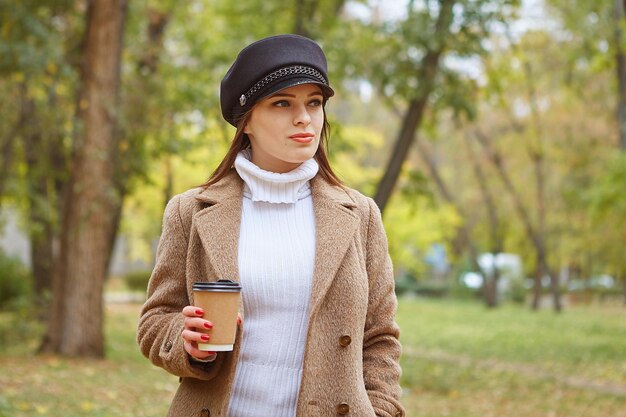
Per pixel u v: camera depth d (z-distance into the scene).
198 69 15.45
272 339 2.37
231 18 14.82
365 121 35.69
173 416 2.41
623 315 32.41
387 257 2.55
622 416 10.01
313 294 2.34
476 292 44.19
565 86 25.59
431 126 12.94
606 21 17.42
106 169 12.66
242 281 2.38
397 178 12.47
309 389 2.31
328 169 2.59
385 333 2.50
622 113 19.09
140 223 29.95
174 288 2.48
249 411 2.36
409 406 10.51
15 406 7.84
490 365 15.62
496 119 32.00
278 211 2.48
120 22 12.66
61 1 12.31
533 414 10.14
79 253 12.62
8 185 16.06
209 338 2.16
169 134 14.83
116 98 12.64
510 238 40.00
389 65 12.04
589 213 17.44
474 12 11.25
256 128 2.46
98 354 12.68
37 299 17.84
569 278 56.19
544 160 33.00
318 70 2.42
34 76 11.96
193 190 2.55
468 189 39.22
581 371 14.61
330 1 14.11
